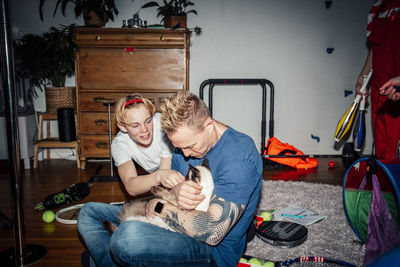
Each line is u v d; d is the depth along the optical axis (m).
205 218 0.92
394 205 1.35
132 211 1.09
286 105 3.58
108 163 3.34
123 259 0.97
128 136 1.58
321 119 3.63
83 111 2.96
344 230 1.77
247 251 1.55
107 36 2.84
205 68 3.44
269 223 1.78
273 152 3.19
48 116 3.15
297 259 1.42
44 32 3.27
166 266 0.98
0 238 1.73
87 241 1.12
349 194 1.63
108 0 3.10
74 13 3.27
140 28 2.82
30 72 3.06
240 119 3.56
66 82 3.37
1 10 1.31
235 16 3.38
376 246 1.30
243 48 3.43
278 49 3.47
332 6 3.44
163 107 0.92
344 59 3.54
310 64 3.52
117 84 2.93
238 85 3.50
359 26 3.49
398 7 1.98
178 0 3.23
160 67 2.92
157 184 1.26
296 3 3.40
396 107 2.01
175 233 1.00
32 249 1.59
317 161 3.30
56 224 1.90
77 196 2.15
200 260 1.00
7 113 1.38
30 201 2.26
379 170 1.40
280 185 2.56
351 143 3.04
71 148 3.52
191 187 0.96
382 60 2.07
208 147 0.97
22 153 3.04
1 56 1.34
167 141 1.54
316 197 2.28
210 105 3.32
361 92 2.03
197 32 3.37
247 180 0.93
